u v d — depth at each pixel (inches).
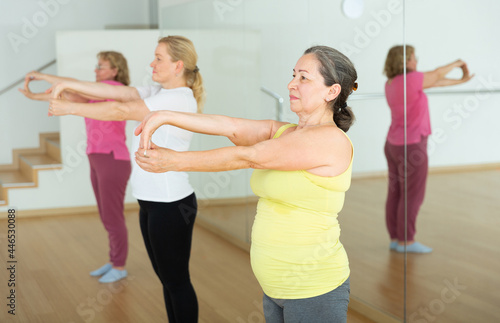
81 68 218.7
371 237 117.3
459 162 94.5
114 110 93.9
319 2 125.0
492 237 90.5
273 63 148.5
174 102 98.7
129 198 224.2
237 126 68.7
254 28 156.3
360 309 123.1
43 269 155.9
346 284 66.3
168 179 97.1
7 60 241.6
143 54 221.6
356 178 119.3
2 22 240.8
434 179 99.7
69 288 141.8
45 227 199.3
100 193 146.5
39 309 128.4
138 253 169.6
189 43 104.3
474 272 94.3
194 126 65.6
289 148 60.5
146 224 102.2
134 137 101.0
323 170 61.9
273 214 65.1
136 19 264.2
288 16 138.5
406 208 106.4
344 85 64.7
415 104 101.2
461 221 95.6
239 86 166.2
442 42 94.6
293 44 137.6
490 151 89.3
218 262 160.6
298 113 66.3
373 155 113.7
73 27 252.2
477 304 94.0
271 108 151.2
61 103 92.6
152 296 136.7
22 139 239.5
